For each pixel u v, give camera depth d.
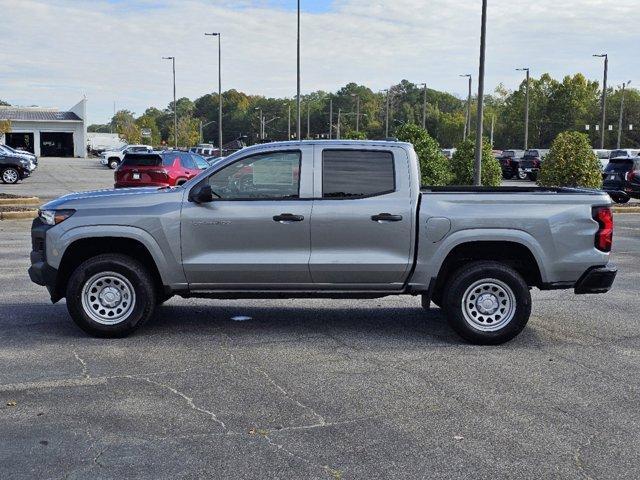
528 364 6.63
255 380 6.07
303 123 149.25
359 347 7.17
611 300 9.70
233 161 7.32
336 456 4.56
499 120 119.94
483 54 20.91
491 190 8.16
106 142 95.06
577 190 7.82
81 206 7.32
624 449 4.71
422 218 7.18
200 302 9.25
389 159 7.29
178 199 7.30
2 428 4.98
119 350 6.96
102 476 4.26
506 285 7.22
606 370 6.47
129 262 7.30
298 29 38.56
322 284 7.33
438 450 4.67
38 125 76.50
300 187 7.27
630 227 19.25
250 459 4.51
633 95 95.62
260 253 7.25
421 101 147.88
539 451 4.67
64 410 5.34
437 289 7.83
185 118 132.75
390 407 5.45
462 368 6.48
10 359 6.61
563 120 101.44
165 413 5.29
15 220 18.53
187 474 4.30
